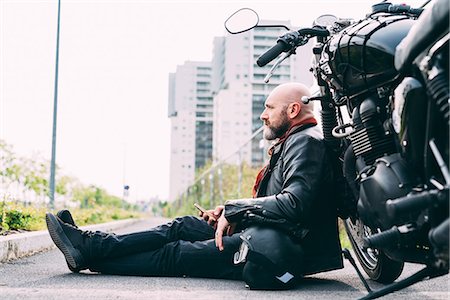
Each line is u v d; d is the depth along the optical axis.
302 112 3.67
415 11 3.00
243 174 15.20
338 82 3.07
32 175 15.30
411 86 2.38
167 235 4.01
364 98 2.97
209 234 4.00
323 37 3.34
